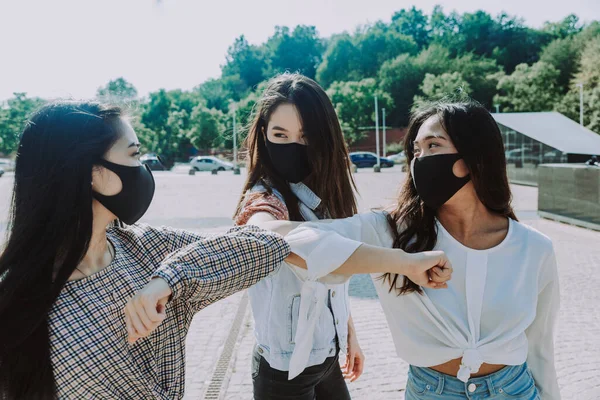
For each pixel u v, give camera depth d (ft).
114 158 4.33
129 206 4.41
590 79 165.68
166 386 4.58
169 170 159.12
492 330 5.68
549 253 5.90
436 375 5.74
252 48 341.62
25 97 160.15
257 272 4.39
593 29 210.79
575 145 71.97
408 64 239.91
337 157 6.93
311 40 336.29
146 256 4.89
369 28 323.37
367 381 13.32
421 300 5.60
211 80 339.16
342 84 230.48
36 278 4.04
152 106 242.37
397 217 6.04
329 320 6.67
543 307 6.11
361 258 4.72
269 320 6.37
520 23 283.38
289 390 6.35
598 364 14.15
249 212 6.34
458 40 281.33
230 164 146.30
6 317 3.94
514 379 5.69
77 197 4.10
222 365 14.42
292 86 6.57
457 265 5.75
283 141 6.63
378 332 16.65
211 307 19.81
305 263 4.90
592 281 22.65
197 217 46.06
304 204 6.79
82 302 4.20
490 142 5.60
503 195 5.78
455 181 5.62
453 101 5.90
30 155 4.15
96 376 4.14
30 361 3.95
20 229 4.07
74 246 4.11
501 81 200.34
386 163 140.05
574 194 37.86
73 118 4.20
